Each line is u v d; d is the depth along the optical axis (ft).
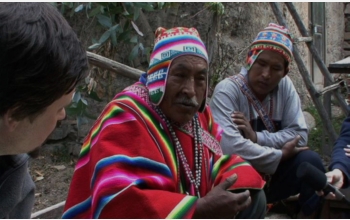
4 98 2.82
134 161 4.73
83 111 9.06
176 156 5.17
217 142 5.81
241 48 15.47
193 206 4.58
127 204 4.45
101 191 4.52
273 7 11.98
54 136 13.87
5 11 2.78
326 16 24.11
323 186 5.62
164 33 5.23
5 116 2.93
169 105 5.09
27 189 4.26
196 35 5.21
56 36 2.88
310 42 12.19
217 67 14.11
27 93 2.84
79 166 5.09
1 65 2.73
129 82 13.29
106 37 8.74
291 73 18.48
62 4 8.96
